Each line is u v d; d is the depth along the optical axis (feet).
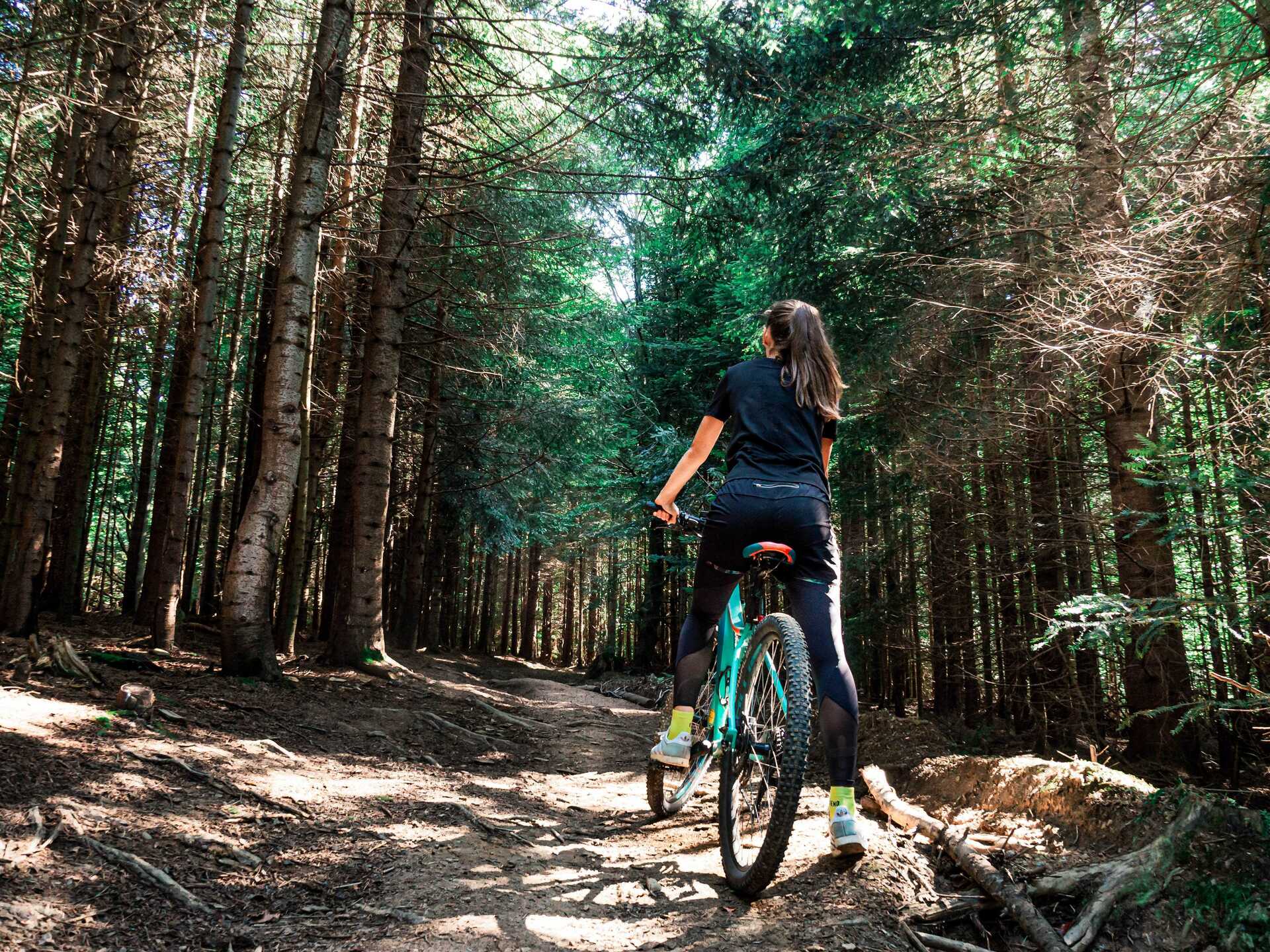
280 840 9.84
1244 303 14.35
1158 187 15.83
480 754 18.72
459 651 71.82
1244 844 8.61
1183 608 11.33
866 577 29.99
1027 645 22.79
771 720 9.41
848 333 28.12
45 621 29.94
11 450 34.37
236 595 20.59
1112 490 20.86
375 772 14.44
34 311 28.19
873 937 7.85
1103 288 14.87
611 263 48.29
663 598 71.77
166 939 7.20
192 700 16.69
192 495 49.34
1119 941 7.94
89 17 22.89
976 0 22.71
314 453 35.22
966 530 25.62
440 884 8.89
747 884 8.71
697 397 62.95
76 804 9.37
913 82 28.12
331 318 35.73
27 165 28.14
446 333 38.24
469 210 31.35
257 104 31.71
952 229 25.16
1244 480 11.41
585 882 9.39
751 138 31.37
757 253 34.71
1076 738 23.73
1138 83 17.07
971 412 22.53
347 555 32.07
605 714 30.48
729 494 9.45
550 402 51.29
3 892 7.29
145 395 49.98
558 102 25.82
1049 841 9.96
